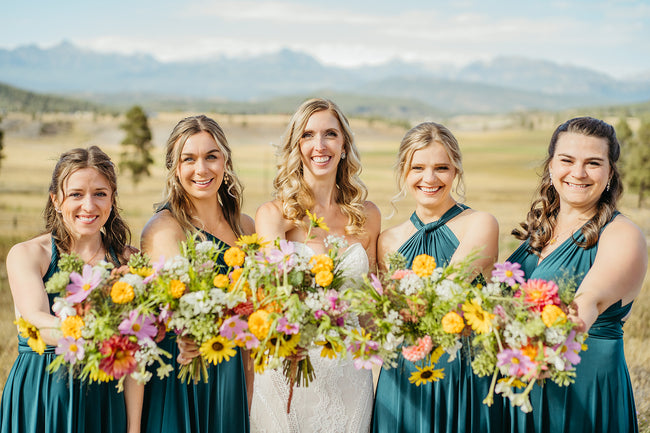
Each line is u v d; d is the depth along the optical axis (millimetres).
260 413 3408
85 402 2850
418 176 3420
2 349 7273
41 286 2855
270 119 160500
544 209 3271
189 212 3412
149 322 2617
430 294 2668
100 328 2465
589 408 2924
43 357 2869
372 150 115188
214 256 2895
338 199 3812
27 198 38969
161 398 3043
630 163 35188
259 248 2857
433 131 3385
